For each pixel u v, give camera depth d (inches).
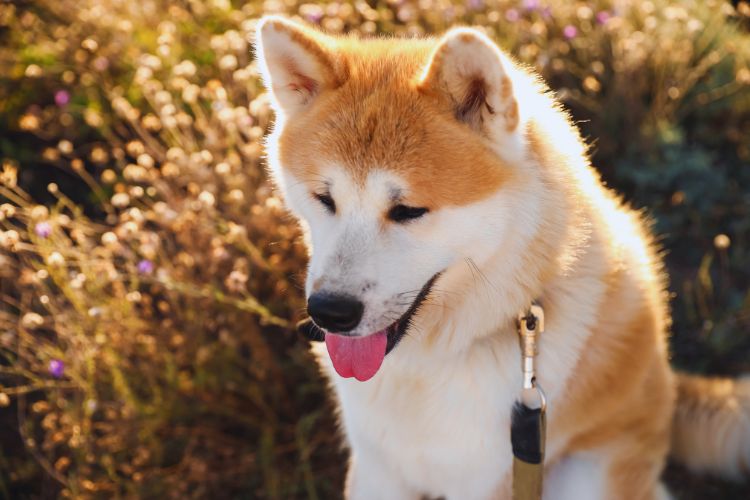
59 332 55.9
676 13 74.6
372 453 50.0
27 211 56.8
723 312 63.5
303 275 57.1
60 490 57.9
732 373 61.5
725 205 68.5
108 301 57.2
